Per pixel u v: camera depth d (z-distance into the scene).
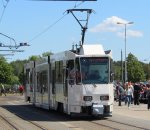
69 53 28.86
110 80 28.19
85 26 32.97
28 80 44.19
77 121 27.53
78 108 27.94
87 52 28.31
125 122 26.58
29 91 43.53
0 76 124.19
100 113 27.69
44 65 36.09
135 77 100.75
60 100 30.67
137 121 27.22
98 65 28.20
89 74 28.02
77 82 28.03
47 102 34.81
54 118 30.05
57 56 31.77
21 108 42.16
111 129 22.62
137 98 44.06
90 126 24.33
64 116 31.59
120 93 42.97
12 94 100.94
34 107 42.88
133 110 36.53
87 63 28.11
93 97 27.81
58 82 31.22
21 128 23.77
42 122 27.28
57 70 31.59
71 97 28.34
